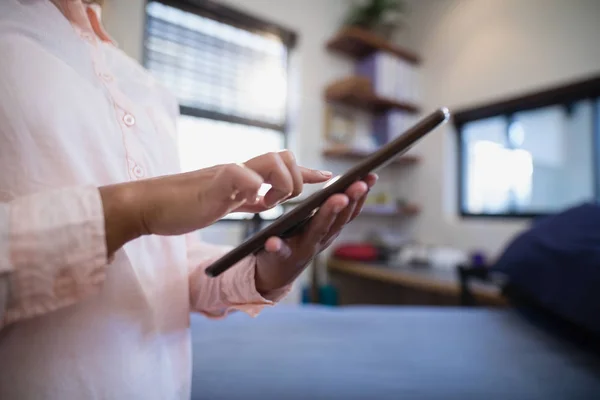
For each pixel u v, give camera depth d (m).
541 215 2.27
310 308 1.35
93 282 0.28
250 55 2.42
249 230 2.07
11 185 0.31
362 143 2.71
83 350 0.34
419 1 3.01
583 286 1.03
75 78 0.38
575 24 2.11
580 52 2.09
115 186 0.29
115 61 0.48
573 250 1.13
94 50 0.44
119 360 0.37
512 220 2.43
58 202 0.27
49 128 0.33
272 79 2.54
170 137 0.52
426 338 1.06
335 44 2.67
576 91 2.09
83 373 0.34
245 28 2.38
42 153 0.32
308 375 0.81
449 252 2.44
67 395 0.33
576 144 2.14
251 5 2.35
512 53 2.40
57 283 0.27
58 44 0.38
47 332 0.33
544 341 1.05
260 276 0.45
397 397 0.72
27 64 0.33
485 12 2.57
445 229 2.73
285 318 1.21
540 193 2.30
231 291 0.49
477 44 2.61
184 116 2.16
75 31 0.42
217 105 2.27
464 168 2.74
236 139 2.38
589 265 1.05
